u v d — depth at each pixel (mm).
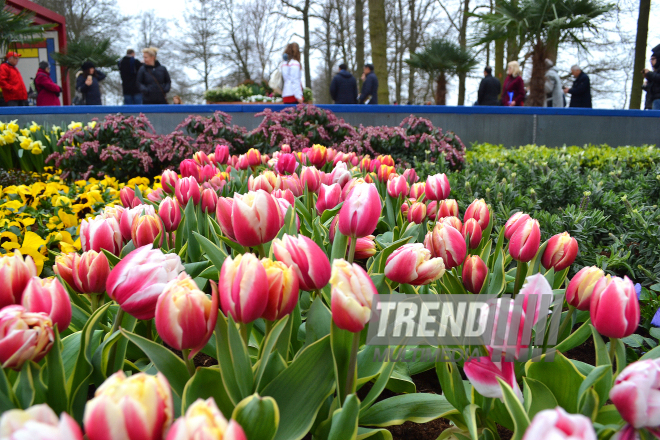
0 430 532
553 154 6449
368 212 1142
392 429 1294
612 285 856
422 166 5359
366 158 3309
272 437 773
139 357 1383
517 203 3400
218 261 1374
